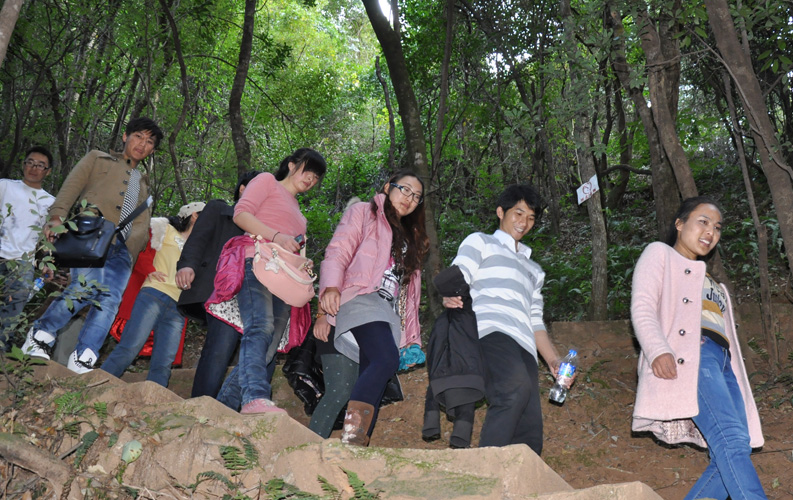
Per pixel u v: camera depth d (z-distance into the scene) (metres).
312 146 16.86
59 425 3.51
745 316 6.24
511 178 13.64
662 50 6.71
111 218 4.62
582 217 12.43
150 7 11.02
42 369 4.18
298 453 3.08
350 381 3.96
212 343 4.10
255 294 4.01
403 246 3.95
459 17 11.52
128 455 3.18
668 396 3.37
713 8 5.15
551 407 5.46
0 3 9.91
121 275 4.67
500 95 11.53
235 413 3.56
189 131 13.40
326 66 21.05
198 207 5.07
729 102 5.55
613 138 13.30
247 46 10.16
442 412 5.45
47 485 3.23
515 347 3.57
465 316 3.70
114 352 4.63
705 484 3.40
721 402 3.32
